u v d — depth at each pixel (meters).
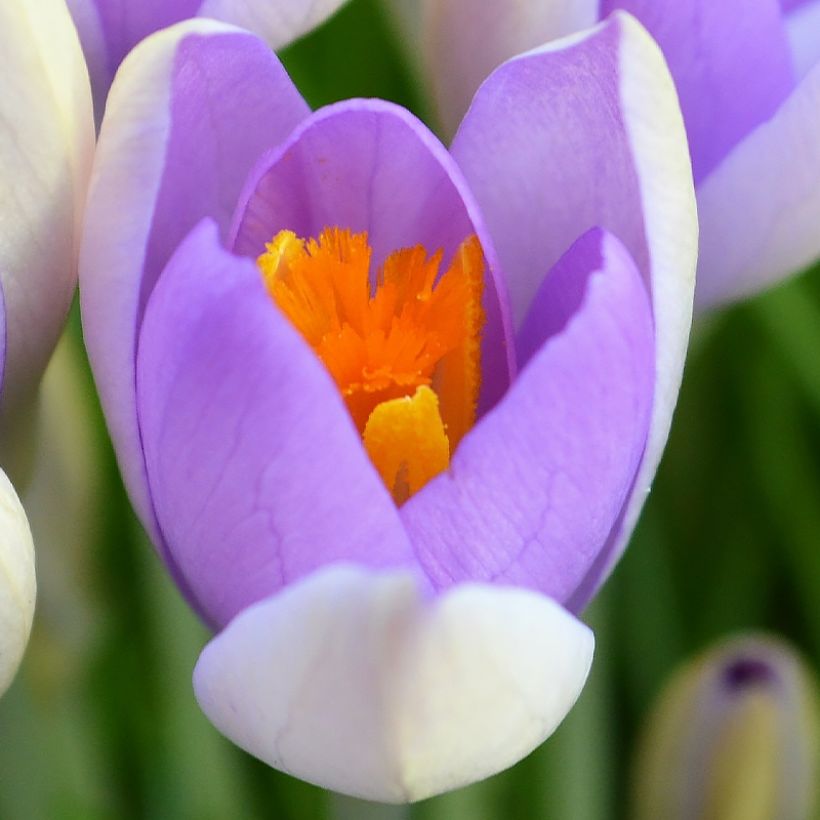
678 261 0.20
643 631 0.25
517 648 0.18
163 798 0.24
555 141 0.20
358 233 0.21
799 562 0.26
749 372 0.26
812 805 0.23
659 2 0.21
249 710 0.19
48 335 0.20
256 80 0.20
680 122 0.20
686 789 0.23
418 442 0.20
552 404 0.19
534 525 0.19
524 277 0.21
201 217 0.20
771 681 0.23
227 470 0.19
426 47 0.22
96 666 0.25
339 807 0.21
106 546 0.25
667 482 0.26
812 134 0.21
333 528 0.19
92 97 0.21
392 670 0.18
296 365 0.19
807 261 0.22
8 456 0.21
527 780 0.24
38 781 0.22
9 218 0.20
